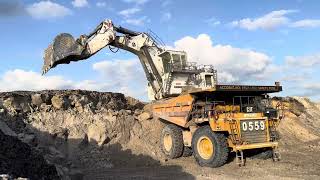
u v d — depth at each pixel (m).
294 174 12.30
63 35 17.27
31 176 9.20
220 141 13.55
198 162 14.24
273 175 12.16
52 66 17.20
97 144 16.11
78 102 17.75
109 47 18.36
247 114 14.11
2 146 9.59
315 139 21.08
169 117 16.36
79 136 16.12
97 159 15.38
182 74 18.22
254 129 14.10
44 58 17.61
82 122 16.84
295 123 21.86
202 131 14.16
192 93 14.91
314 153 16.81
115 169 14.53
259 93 15.23
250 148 13.79
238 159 13.90
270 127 14.71
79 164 14.93
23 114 16.19
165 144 16.42
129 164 15.41
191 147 15.30
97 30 18.14
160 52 18.61
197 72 18.33
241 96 14.77
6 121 14.98
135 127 17.73
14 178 7.81
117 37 18.11
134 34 18.75
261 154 14.96
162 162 15.53
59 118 16.69
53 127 16.02
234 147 13.55
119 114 17.78
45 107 16.97
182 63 18.27
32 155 10.23
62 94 17.88
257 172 12.70
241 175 12.29
